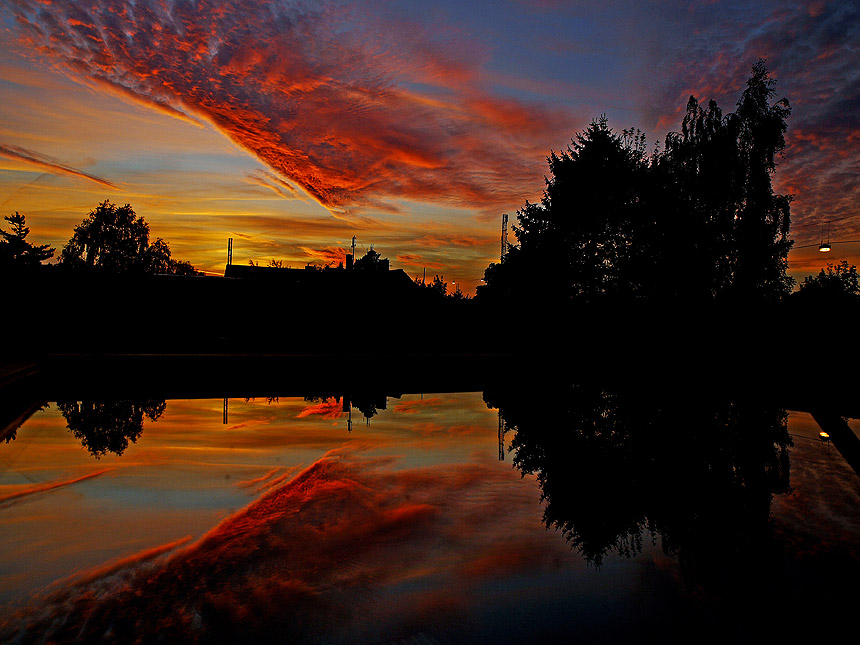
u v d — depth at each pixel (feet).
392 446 16.87
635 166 64.23
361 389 35.91
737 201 58.49
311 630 6.26
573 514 10.68
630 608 7.00
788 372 38.68
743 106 59.11
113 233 116.26
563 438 18.79
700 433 19.93
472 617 6.75
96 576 7.54
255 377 42.50
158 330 57.82
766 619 6.69
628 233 62.59
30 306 53.52
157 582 7.36
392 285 71.97
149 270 119.75
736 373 40.75
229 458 14.87
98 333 55.47
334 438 18.02
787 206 57.36
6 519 9.79
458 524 10.03
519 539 9.39
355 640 6.01
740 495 12.12
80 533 9.18
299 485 12.28
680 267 57.31
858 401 27.27
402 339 66.64
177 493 11.53
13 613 6.50
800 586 7.73
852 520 10.54
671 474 14.03
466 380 42.52
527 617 6.77
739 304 54.90
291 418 22.48
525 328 66.85
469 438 18.47
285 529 9.53
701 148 59.82
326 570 7.89
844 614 6.98
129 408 25.34
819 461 15.61
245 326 61.57
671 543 9.37
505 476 13.57
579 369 49.62
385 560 8.34
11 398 26.63
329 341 64.08
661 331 57.57
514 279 68.85
